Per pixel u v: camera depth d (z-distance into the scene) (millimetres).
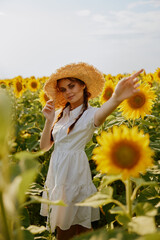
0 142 994
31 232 1647
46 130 3420
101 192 1622
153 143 3629
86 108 3193
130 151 1478
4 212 1113
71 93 3236
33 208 4133
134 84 2438
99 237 1197
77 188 2959
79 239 1214
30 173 989
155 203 2234
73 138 3055
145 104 3293
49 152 5340
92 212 3027
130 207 1565
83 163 3059
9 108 972
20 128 5418
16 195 1004
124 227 1409
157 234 1044
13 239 1229
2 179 1017
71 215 2902
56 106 3791
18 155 1165
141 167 1476
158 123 5723
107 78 10898
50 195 3035
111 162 1493
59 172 3014
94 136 5191
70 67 3234
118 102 2539
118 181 4227
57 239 3094
